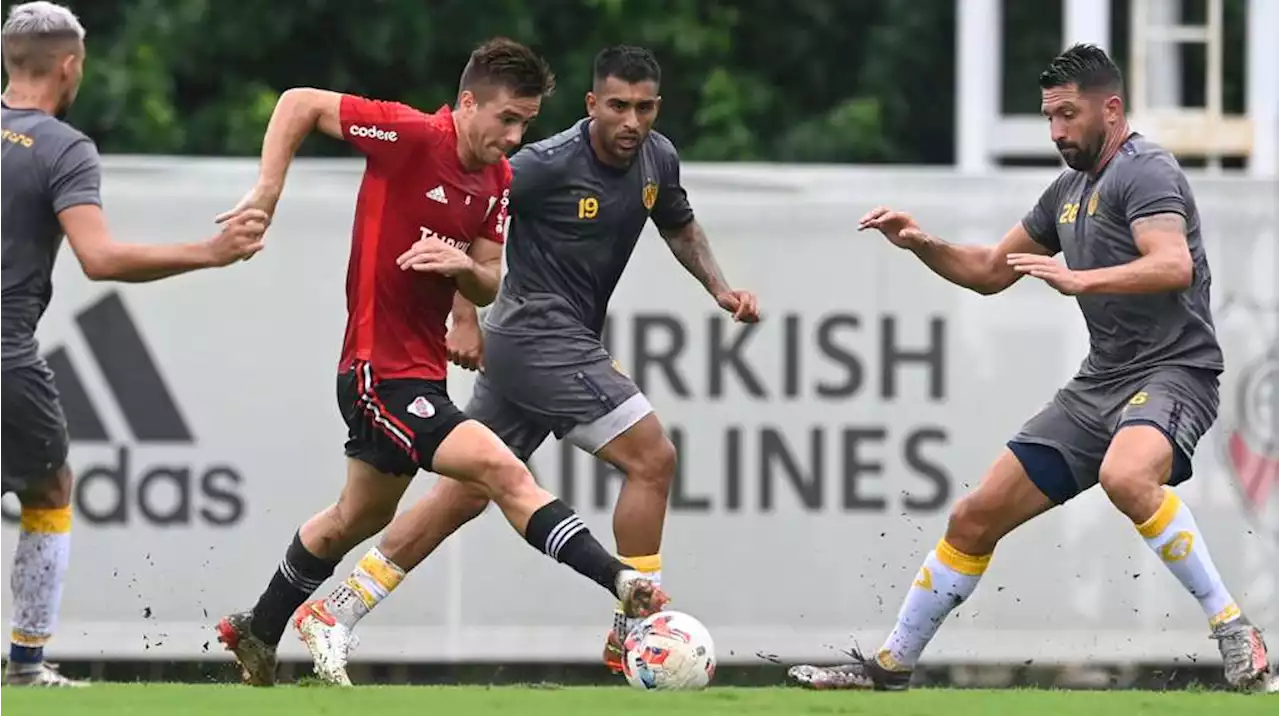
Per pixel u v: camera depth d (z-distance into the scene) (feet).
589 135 83.46
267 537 103.76
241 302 103.50
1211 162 148.46
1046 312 105.09
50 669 80.59
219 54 176.86
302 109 72.28
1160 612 105.09
